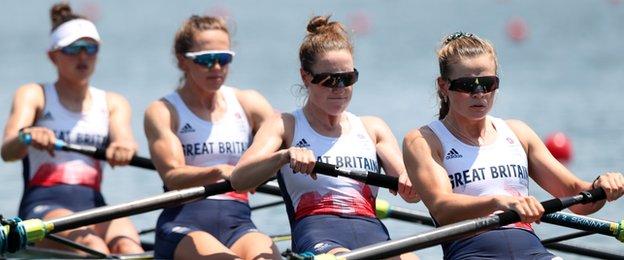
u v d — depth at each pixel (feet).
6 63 479.00
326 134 117.08
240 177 111.34
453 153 107.86
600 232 110.63
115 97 156.87
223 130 132.67
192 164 131.95
